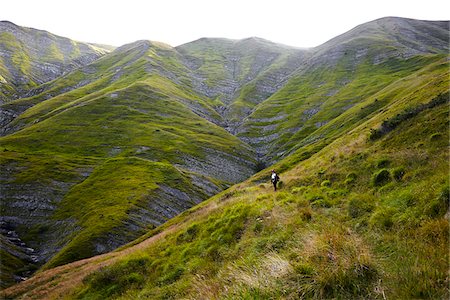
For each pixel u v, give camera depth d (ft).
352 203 50.34
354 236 32.50
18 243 244.63
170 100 623.77
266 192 99.25
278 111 615.16
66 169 352.69
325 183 77.61
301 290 26.66
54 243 242.37
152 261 73.51
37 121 555.28
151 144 440.86
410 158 60.90
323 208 57.47
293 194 80.33
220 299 31.91
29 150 422.41
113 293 67.15
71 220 261.03
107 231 221.46
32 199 295.28
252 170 442.09
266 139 532.73
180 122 547.08
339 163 88.43
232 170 426.92
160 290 56.59
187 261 64.18
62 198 301.43
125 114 544.62
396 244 31.30
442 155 54.54
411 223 36.22
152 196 282.56
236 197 106.83
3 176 325.21
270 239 50.65
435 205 36.68
